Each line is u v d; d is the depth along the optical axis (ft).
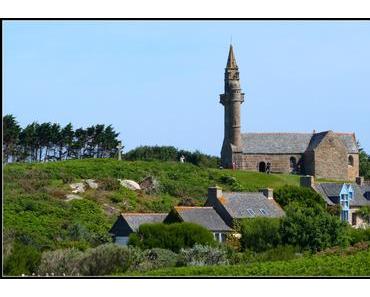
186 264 315.17
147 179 556.92
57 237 399.24
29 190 477.36
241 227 391.86
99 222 451.53
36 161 649.61
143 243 353.72
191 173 606.55
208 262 319.68
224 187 596.29
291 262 292.40
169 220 415.85
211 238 361.30
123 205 500.33
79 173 547.90
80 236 402.52
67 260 284.82
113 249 290.35
